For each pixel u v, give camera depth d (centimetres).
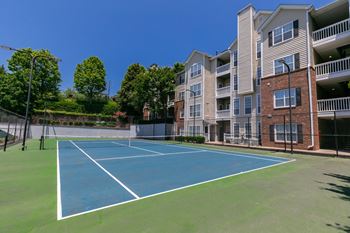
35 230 322
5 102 3167
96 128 3622
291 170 832
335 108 1517
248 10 2284
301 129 1611
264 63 1964
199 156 1267
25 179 659
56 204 441
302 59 1664
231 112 2466
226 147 1964
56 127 3328
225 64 2778
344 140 1744
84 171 791
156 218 371
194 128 2788
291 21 1775
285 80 1762
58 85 3900
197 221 359
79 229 326
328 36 1598
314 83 1620
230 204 445
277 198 486
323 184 616
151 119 3766
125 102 4044
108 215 384
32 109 3300
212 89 2823
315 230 326
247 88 2212
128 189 558
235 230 325
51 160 1044
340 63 1522
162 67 3562
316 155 1341
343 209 417
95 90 4428
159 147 1912
